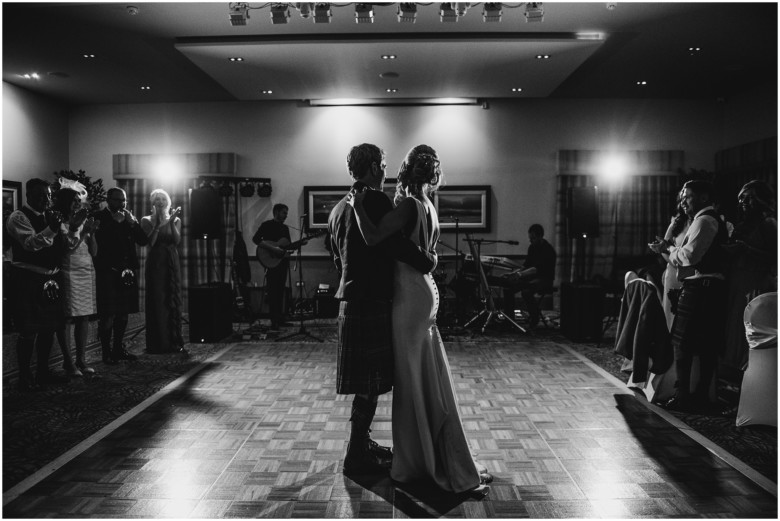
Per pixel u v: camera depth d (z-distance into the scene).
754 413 3.09
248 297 7.13
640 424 3.20
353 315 2.37
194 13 4.85
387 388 2.37
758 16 4.96
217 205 6.35
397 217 2.27
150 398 3.71
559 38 5.36
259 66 6.17
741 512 2.18
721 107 8.20
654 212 8.21
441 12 4.53
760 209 3.57
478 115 8.20
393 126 8.19
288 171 8.27
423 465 2.41
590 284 5.82
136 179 8.30
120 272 4.69
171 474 2.53
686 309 3.38
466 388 3.98
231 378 4.25
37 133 7.69
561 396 3.78
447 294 8.04
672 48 5.87
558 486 2.41
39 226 3.83
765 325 3.03
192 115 8.30
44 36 5.43
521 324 6.75
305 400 3.69
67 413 3.39
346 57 5.86
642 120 8.20
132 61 6.24
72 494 2.33
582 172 8.15
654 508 2.22
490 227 8.21
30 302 3.82
